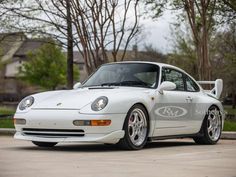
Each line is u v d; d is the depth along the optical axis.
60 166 5.83
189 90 9.34
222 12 19.38
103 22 15.59
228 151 7.88
